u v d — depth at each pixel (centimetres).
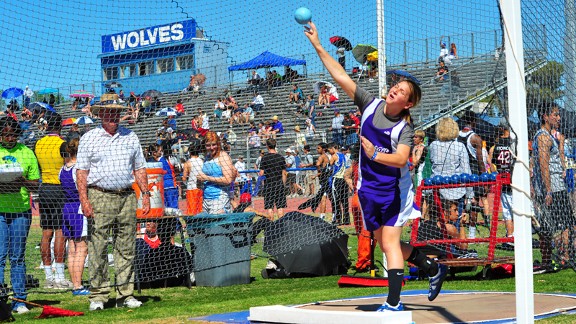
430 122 1203
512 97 443
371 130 492
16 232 726
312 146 1777
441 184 890
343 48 1088
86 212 724
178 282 908
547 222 825
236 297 786
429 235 946
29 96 1205
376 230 506
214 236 891
